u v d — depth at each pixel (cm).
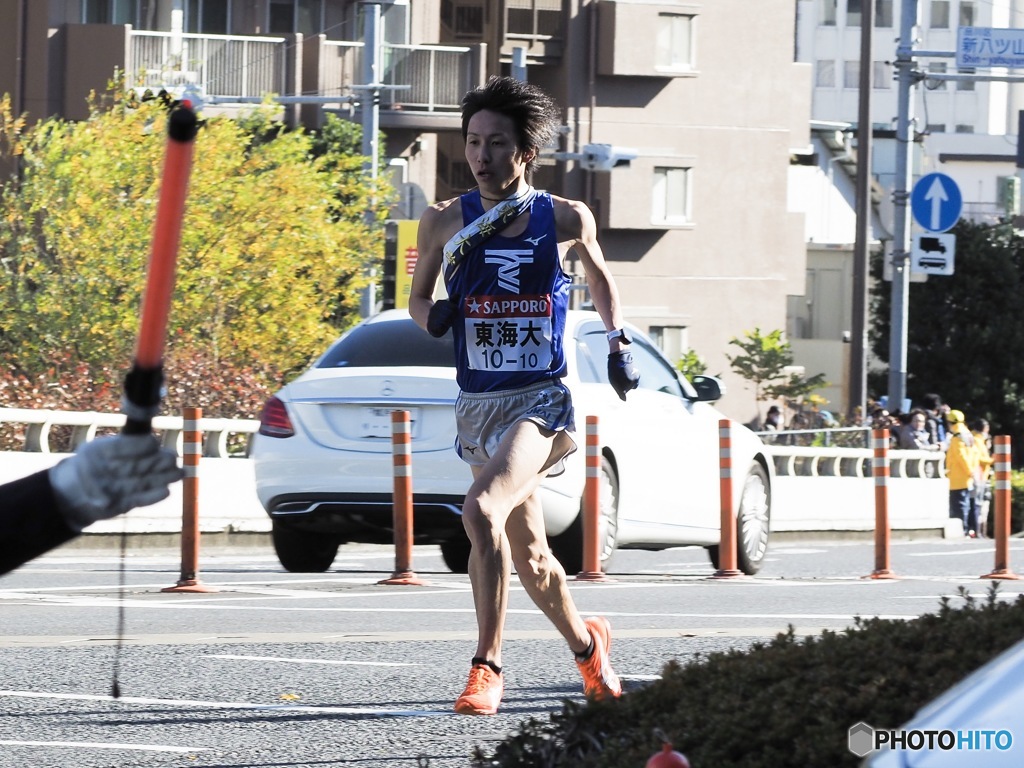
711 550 4269
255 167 8456
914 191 8388
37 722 1892
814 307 18575
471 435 1858
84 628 2667
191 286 7988
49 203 8125
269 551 4962
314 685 2144
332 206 8781
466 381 1848
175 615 2855
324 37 11931
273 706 1998
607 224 13212
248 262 8181
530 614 2923
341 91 11994
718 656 1542
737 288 13875
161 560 4294
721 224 13775
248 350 8062
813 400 12769
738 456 4144
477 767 1452
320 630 2678
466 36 13088
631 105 13375
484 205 1838
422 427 3497
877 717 1255
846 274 18462
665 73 13338
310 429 3562
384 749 1762
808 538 6769
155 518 4928
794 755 1197
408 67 12275
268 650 2439
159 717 1925
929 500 7619
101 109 10844
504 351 1823
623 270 13450
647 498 3838
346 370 3572
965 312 15275
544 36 13075
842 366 17650
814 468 6969
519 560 1842
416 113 12238
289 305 8200
